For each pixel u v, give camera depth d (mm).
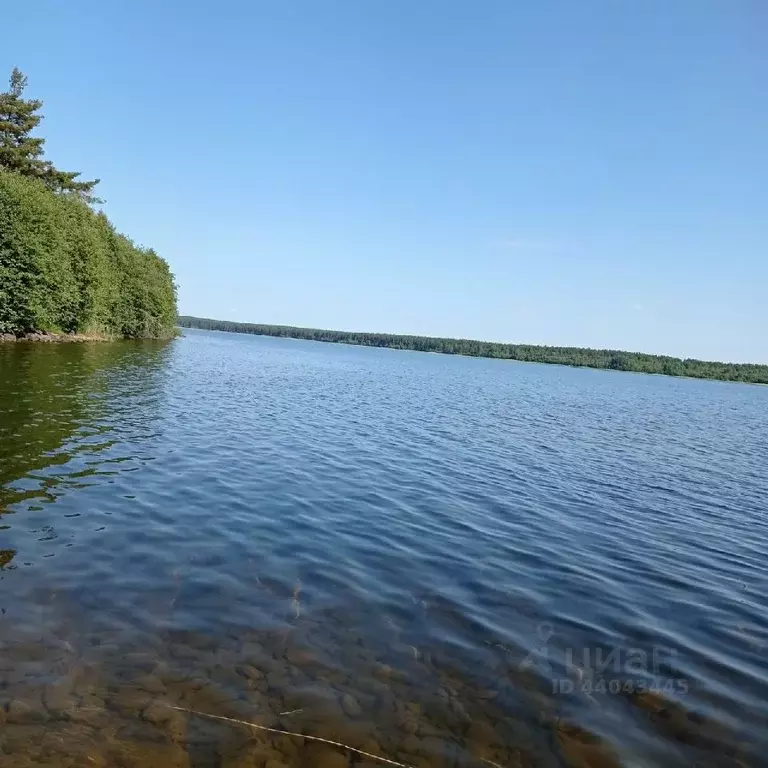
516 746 5848
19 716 5516
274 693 6281
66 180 71625
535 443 26375
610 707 6664
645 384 127188
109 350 54531
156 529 10781
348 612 8312
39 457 14836
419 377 74875
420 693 6555
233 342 149000
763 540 14367
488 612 8820
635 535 13805
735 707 6902
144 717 5695
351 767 5344
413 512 13812
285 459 17938
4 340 48281
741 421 49375
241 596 8445
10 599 7641
